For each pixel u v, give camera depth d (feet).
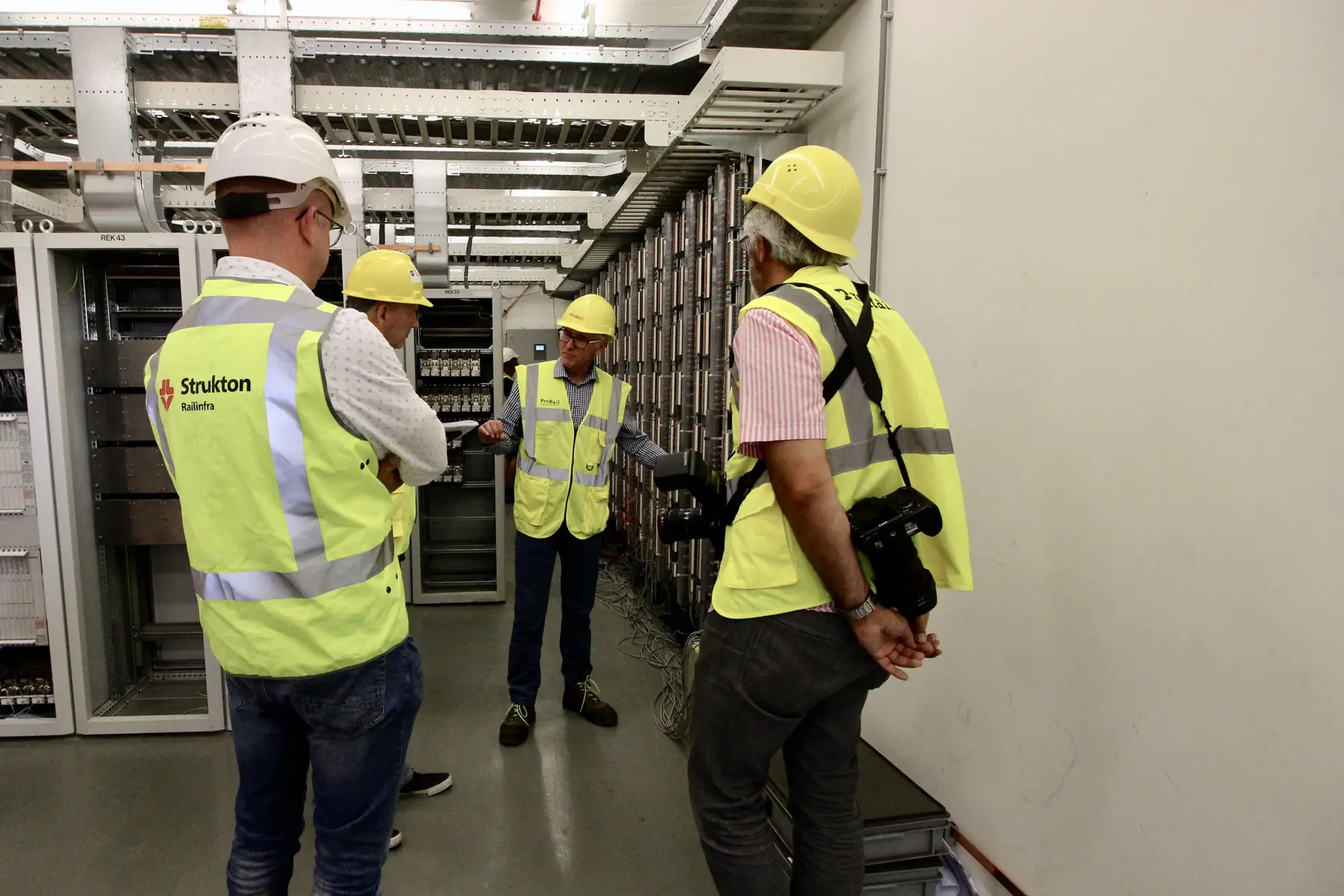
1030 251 4.74
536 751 7.86
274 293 3.39
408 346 12.79
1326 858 3.05
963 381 5.45
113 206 8.08
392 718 3.65
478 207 14.14
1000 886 5.11
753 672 3.40
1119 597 4.09
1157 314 3.80
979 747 5.31
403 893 5.67
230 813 6.69
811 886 3.76
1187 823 3.69
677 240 12.34
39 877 5.78
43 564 7.89
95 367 8.16
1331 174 2.97
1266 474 3.27
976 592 5.31
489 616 12.65
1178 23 3.64
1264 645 3.30
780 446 3.08
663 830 6.50
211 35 8.55
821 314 3.25
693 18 8.76
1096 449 4.23
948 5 5.57
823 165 3.49
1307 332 3.07
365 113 9.00
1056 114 4.48
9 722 8.06
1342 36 2.92
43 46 8.37
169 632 8.95
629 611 12.79
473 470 13.58
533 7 8.61
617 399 8.36
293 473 3.27
